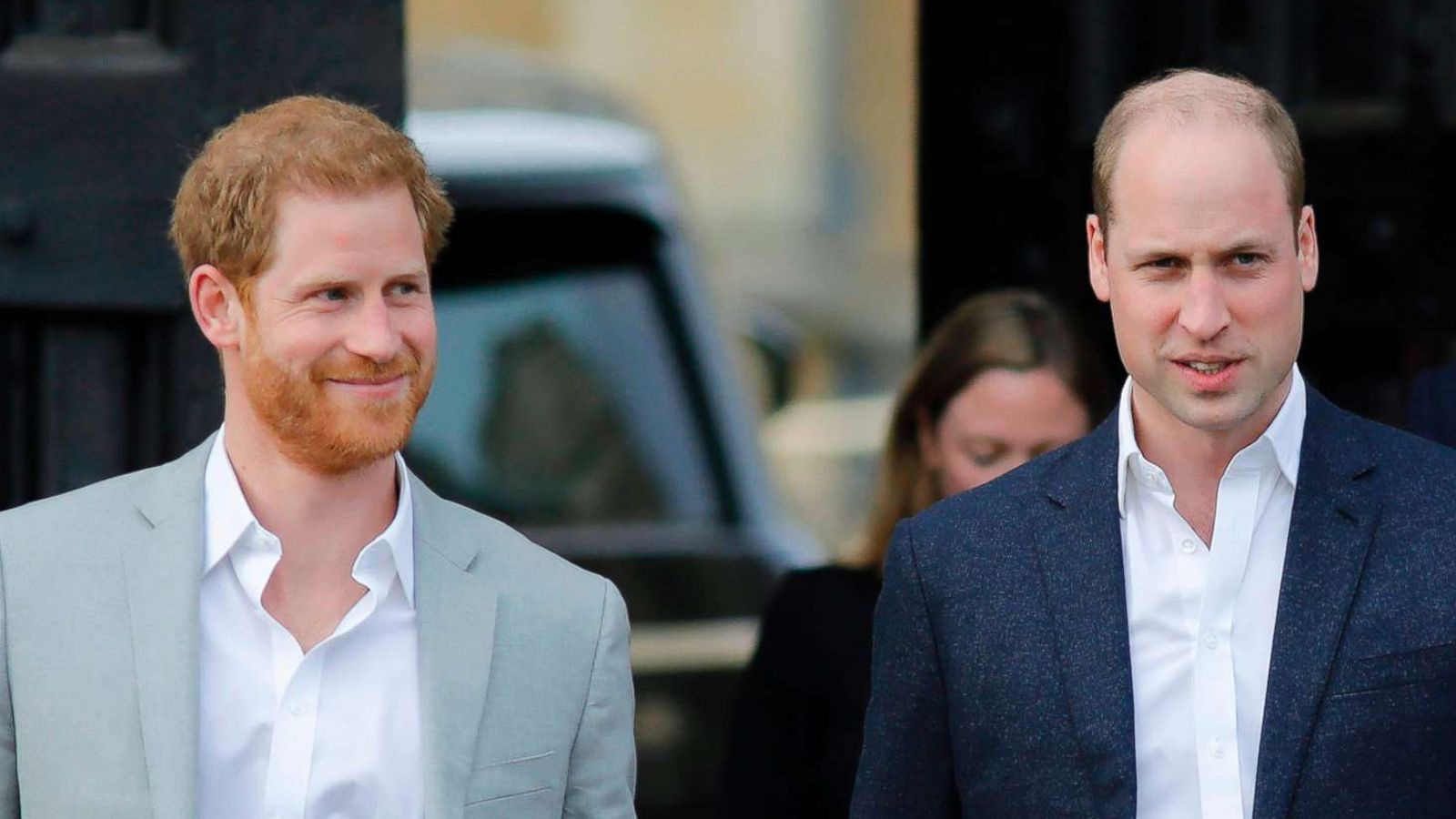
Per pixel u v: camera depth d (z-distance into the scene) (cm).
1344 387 1653
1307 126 1622
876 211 3653
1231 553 1057
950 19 1736
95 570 1041
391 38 1300
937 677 1098
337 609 1057
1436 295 1628
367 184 1013
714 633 2541
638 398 2631
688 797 2380
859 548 1530
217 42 1279
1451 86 1614
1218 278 1009
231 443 1055
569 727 1069
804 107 3619
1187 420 1026
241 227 1008
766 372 3306
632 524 2583
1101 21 1655
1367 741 1024
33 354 1291
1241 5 1620
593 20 3384
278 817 1023
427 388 1039
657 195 2727
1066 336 1455
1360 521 1055
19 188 1266
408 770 1042
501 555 1093
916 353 1770
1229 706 1045
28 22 1270
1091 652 1060
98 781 1009
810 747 1493
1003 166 1725
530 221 2625
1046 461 1120
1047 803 1058
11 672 1027
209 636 1041
